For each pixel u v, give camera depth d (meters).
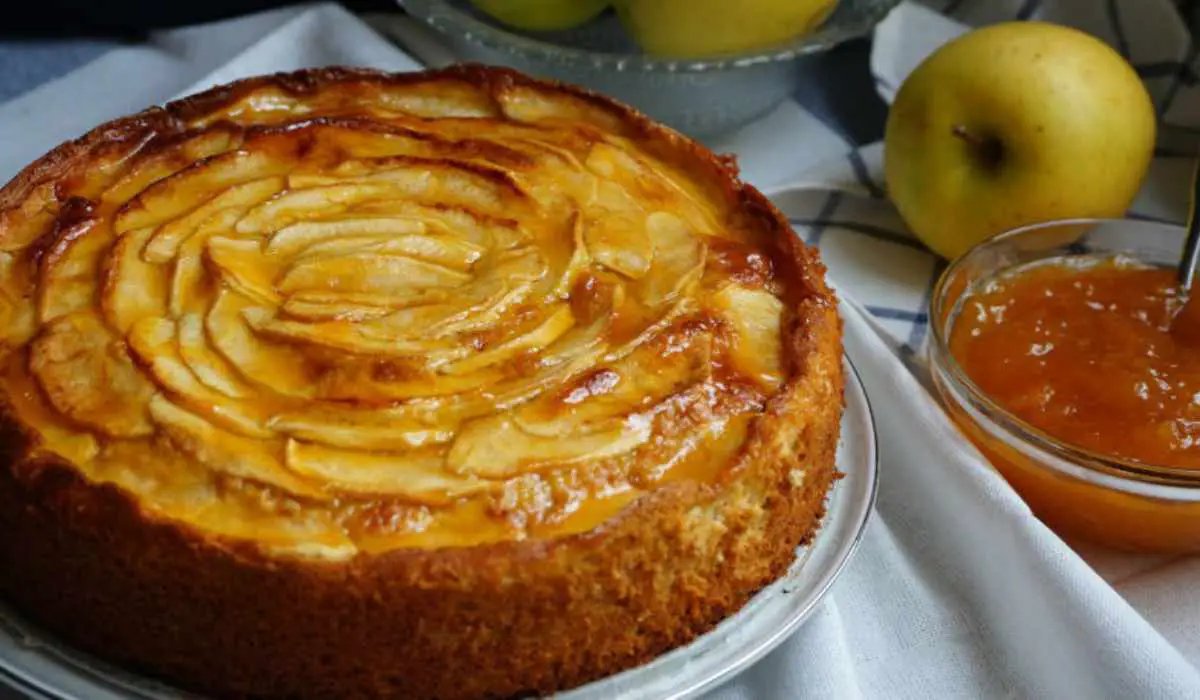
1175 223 0.59
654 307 0.46
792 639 0.45
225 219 0.47
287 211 0.47
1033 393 0.51
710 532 0.43
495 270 0.46
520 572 0.41
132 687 0.42
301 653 0.42
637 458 0.43
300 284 0.45
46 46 0.65
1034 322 0.53
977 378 0.52
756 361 0.46
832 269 0.59
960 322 0.54
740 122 0.63
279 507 0.42
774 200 0.61
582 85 0.61
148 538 0.41
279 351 0.44
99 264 0.46
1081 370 0.51
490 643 0.42
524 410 0.43
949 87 0.56
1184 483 0.48
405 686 0.42
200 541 0.41
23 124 0.60
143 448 0.42
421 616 0.41
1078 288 0.54
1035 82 0.56
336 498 0.42
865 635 0.48
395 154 0.49
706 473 0.43
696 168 0.51
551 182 0.49
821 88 0.67
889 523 0.50
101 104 0.62
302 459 0.42
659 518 0.42
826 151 0.64
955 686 0.47
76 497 0.41
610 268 0.47
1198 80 0.63
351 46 0.62
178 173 0.48
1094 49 0.57
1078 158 0.56
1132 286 0.54
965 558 0.49
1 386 0.43
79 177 0.49
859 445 0.49
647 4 0.59
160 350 0.44
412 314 0.45
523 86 0.52
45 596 0.43
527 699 0.43
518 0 0.60
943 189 0.57
